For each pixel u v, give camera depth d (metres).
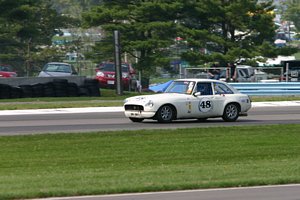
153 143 45.69
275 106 82.69
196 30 120.19
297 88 100.00
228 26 123.81
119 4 126.06
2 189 28.62
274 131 52.88
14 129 53.91
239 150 43.00
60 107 78.94
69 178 31.66
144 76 127.25
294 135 50.72
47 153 41.50
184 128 53.34
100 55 126.69
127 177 31.98
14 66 128.88
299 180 31.33
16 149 42.94
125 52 124.19
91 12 124.19
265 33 122.75
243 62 122.19
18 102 84.38
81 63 122.25
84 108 77.94
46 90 92.75
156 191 29.05
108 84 109.62
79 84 96.81
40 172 34.38
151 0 124.06
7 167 36.44
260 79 122.94
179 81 60.16
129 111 58.56
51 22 160.50
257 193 28.59
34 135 48.88
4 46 135.25
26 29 141.38
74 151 42.28
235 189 29.58
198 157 40.09
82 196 27.91
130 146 44.38
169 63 127.56
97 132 50.62
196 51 120.88
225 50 122.69
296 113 71.31
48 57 140.88
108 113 70.88
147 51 124.19
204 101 58.84
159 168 35.41
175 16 124.62
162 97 57.88
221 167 35.47
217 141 46.94
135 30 122.38
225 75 114.38
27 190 28.30
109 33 128.12
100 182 30.41
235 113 60.62
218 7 120.12
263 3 123.75
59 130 53.06
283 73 120.19
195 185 29.73
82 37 160.12
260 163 37.31
